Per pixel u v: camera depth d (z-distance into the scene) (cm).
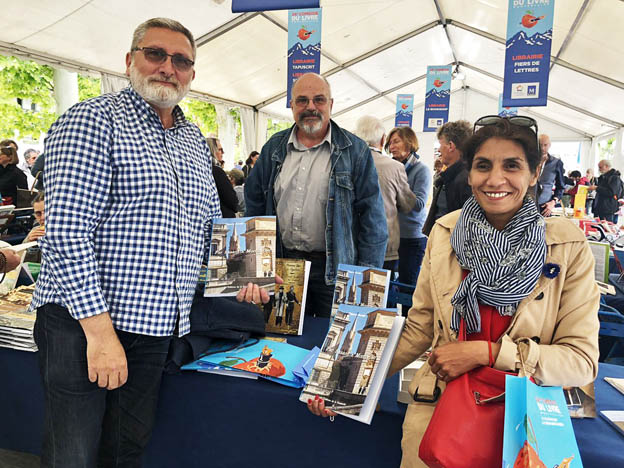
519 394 84
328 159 211
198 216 130
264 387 132
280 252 221
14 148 530
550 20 491
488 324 103
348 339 119
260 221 151
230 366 136
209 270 144
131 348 119
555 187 590
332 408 110
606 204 866
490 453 85
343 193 206
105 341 107
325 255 216
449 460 85
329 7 780
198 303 146
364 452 125
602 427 112
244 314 157
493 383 93
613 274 277
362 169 209
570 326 98
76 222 104
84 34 569
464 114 1828
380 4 812
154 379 124
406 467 107
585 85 1041
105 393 118
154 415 129
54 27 537
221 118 1066
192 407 138
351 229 210
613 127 1311
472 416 88
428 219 308
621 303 232
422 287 119
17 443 157
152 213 114
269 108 1187
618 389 132
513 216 102
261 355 144
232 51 794
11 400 155
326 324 187
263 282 146
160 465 143
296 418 129
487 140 99
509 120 99
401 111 1198
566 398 114
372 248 212
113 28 577
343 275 148
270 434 132
